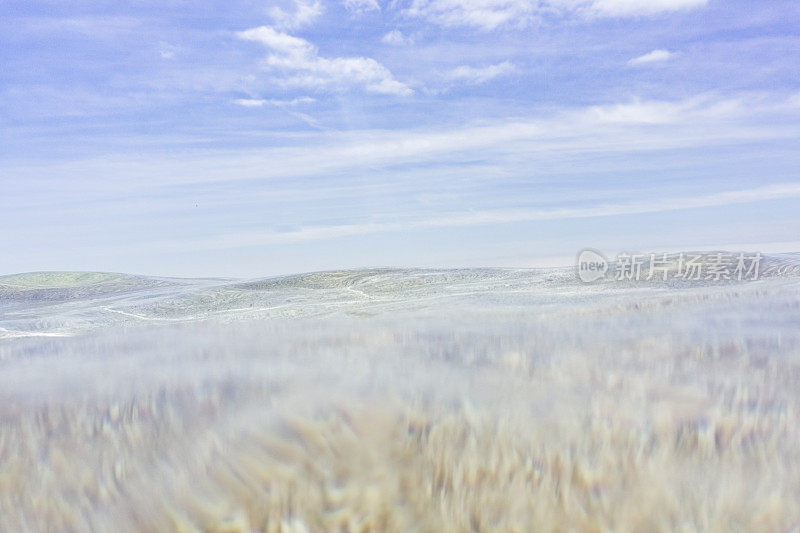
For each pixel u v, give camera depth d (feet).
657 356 7.09
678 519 3.98
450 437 4.88
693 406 5.43
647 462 4.51
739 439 4.79
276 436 4.92
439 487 4.31
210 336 9.22
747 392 5.74
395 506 4.15
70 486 4.35
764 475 4.33
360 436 4.91
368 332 8.96
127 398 5.80
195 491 4.29
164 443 4.88
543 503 4.16
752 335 8.04
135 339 9.07
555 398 5.66
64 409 5.56
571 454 4.63
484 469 4.47
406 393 5.79
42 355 7.98
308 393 5.79
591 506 4.11
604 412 5.31
